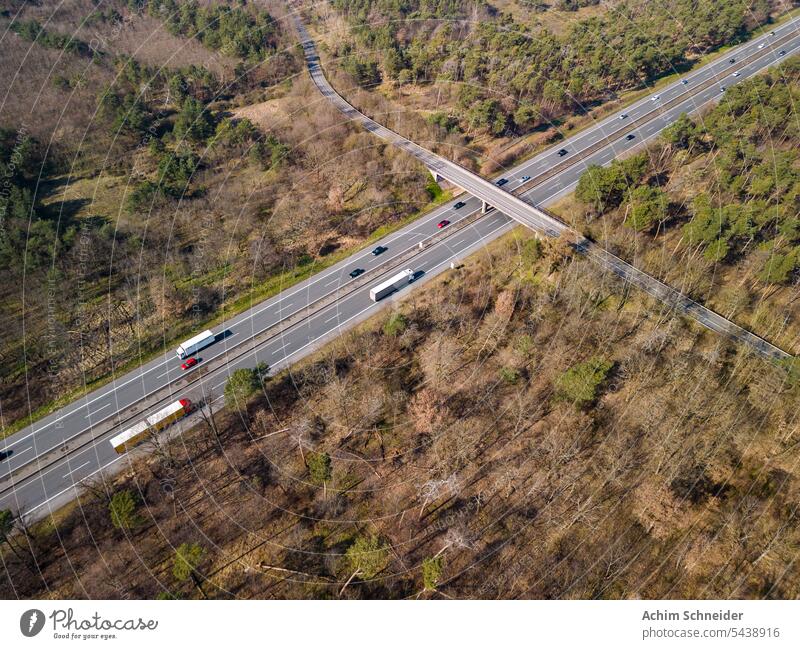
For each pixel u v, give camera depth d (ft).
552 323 322.96
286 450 270.26
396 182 452.76
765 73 535.60
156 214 410.31
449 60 551.59
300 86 563.48
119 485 256.93
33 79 505.66
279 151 460.55
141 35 609.01
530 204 420.77
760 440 259.19
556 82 506.07
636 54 547.49
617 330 316.19
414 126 501.97
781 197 365.20
